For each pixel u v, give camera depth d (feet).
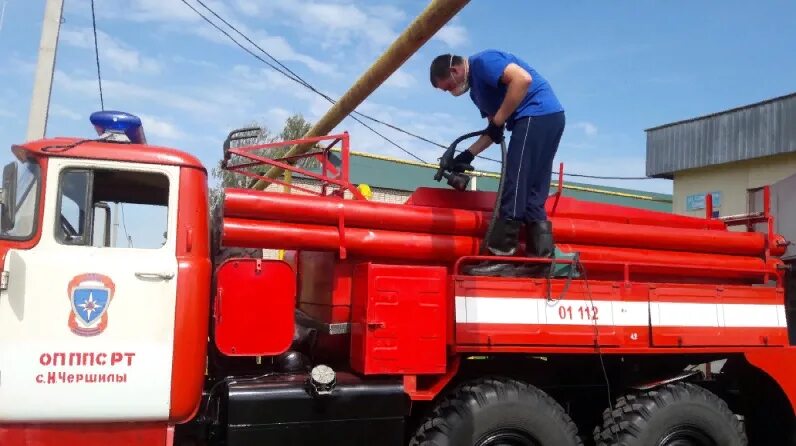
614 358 17.21
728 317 16.67
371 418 13.88
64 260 12.49
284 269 14.28
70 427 12.39
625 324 15.74
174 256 13.20
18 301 12.12
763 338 16.90
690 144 54.70
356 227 15.29
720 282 18.28
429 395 14.37
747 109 50.16
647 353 16.02
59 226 12.72
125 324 12.63
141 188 13.83
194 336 13.05
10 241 12.46
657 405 16.01
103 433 12.61
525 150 15.44
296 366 15.31
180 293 13.00
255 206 14.40
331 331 14.99
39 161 12.82
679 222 18.53
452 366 14.79
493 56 15.53
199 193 13.65
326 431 13.57
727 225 19.92
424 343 14.28
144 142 14.93
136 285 12.78
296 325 16.69
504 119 15.20
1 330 12.00
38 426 12.21
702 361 17.62
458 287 14.71
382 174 60.03
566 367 17.37
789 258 19.74
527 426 14.66
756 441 18.94
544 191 15.79
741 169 51.60
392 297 14.19
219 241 14.76
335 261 15.39
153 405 12.62
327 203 15.03
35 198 12.70
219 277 13.85
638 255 17.19
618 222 17.85
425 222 15.62
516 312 14.96
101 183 13.51
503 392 14.76
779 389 18.02
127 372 12.51
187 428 14.24
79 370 12.26
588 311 15.48
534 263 15.60
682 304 16.33
